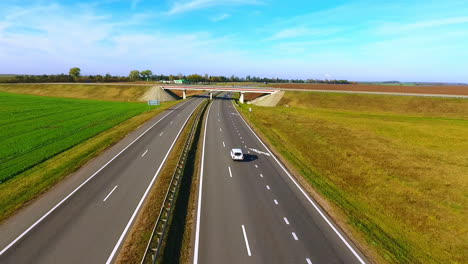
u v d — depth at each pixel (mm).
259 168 31203
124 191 24016
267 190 25250
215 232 18203
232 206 21953
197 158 34281
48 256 15320
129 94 129750
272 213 21016
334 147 42406
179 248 16438
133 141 41469
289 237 17906
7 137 44562
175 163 31031
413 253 17641
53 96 127625
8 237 17016
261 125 58406
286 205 22391
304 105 89812
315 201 23297
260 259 15617
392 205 24672
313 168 33250
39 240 16781
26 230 17797
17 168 29656
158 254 15336
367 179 30344
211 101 106875
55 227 18219
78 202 21828
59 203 21594
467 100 78438
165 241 16797
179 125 54156
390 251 17094
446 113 74000
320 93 98000
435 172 32031
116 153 35250
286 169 31156
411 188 27859
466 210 23547
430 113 75500
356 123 61188
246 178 28062
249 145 41281
